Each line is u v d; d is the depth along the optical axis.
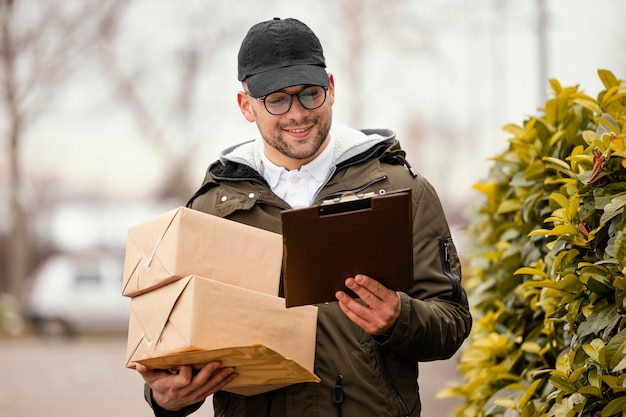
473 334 5.57
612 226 4.05
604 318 3.97
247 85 4.25
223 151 4.61
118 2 35.84
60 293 28.16
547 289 4.29
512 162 5.23
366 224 3.64
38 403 15.91
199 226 3.99
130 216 34.00
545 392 4.63
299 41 4.22
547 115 5.03
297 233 3.65
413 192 4.29
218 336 3.82
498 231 5.64
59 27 34.19
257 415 4.18
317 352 4.11
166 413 4.22
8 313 30.14
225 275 3.99
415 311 3.91
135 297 4.15
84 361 22.70
